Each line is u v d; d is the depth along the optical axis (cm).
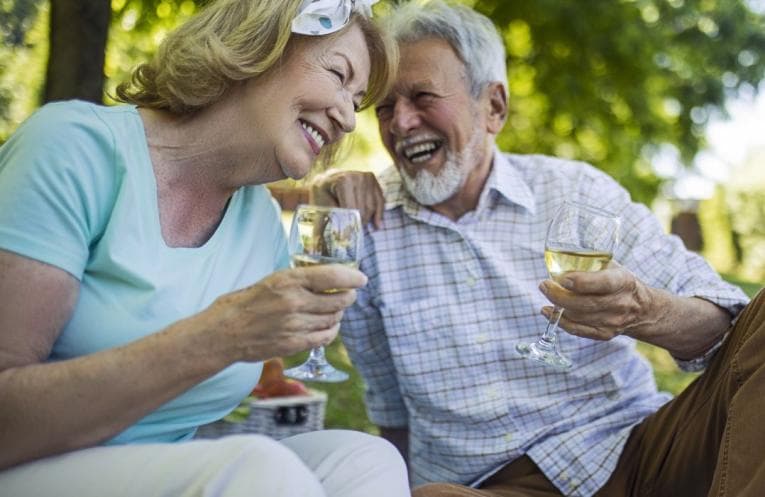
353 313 258
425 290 252
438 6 253
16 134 170
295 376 191
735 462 185
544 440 241
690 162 792
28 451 152
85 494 150
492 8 630
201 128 185
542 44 651
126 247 173
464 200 258
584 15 640
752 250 1313
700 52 775
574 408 245
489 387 245
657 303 211
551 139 701
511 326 248
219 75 181
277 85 185
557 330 244
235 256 193
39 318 158
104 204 171
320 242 164
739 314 226
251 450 144
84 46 296
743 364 200
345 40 192
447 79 246
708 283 242
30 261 157
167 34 190
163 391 152
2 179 162
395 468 176
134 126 179
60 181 163
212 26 186
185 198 187
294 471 143
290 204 261
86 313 169
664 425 230
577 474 234
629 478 233
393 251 255
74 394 148
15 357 155
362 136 758
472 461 245
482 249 249
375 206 255
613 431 243
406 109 249
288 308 148
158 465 149
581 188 259
